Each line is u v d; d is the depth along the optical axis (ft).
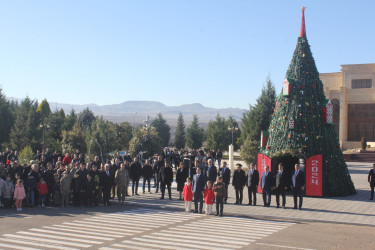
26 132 152.35
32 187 56.03
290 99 69.15
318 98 68.90
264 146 75.10
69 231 39.45
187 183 53.26
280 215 49.34
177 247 33.01
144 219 46.93
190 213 52.06
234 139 199.93
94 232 39.04
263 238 36.78
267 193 56.59
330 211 52.26
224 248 32.78
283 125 69.26
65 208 55.77
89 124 242.99
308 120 67.41
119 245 33.63
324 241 35.81
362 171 116.06
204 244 34.09
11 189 55.16
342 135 189.06
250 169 58.54
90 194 57.11
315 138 66.69
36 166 57.21
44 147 139.85
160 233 38.73
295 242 35.24
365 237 37.78
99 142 101.65
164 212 52.60
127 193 67.41
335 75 197.47
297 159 71.26
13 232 38.78
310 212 51.57
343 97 188.85
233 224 44.19
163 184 63.67
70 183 57.52
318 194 64.59
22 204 57.06
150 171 71.10
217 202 49.88
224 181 59.72
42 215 49.44
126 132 113.39
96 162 64.39
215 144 194.29
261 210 53.21
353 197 65.10
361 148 167.02
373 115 187.11
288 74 71.26
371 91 185.68
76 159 74.79
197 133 222.07
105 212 52.11
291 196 66.44
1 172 57.98
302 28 72.08
